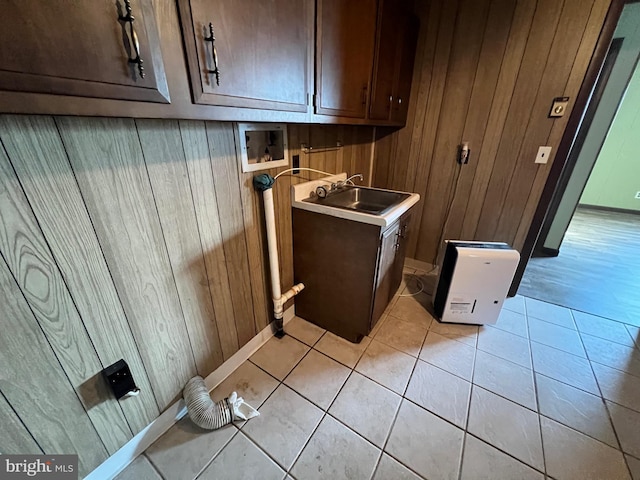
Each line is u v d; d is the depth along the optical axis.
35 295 0.74
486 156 2.08
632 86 4.09
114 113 0.60
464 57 1.94
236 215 1.30
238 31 0.79
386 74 1.70
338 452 1.15
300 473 1.08
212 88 0.77
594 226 3.94
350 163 2.21
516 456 1.14
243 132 1.23
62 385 0.85
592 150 2.55
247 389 1.43
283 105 1.02
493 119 1.97
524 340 1.78
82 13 0.51
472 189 2.21
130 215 0.90
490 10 1.77
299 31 1.00
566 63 1.65
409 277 2.53
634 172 4.36
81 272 0.82
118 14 0.55
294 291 1.77
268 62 0.91
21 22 0.45
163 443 1.18
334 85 1.27
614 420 1.28
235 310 1.45
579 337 1.81
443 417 1.29
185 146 1.01
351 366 1.57
